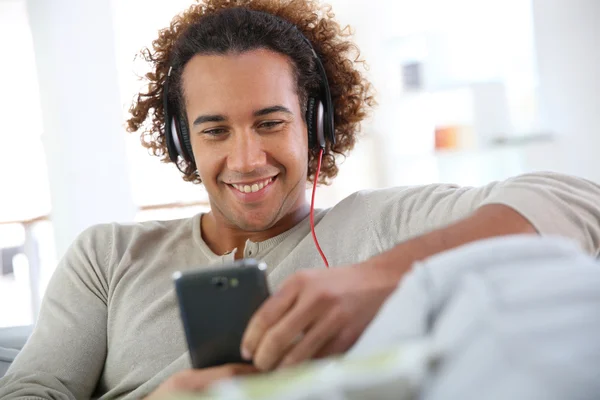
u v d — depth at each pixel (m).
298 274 0.69
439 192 1.17
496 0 3.93
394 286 0.70
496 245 0.57
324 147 1.27
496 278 0.51
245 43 1.17
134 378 1.16
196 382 0.69
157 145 1.52
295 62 1.22
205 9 1.42
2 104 5.73
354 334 0.67
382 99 4.31
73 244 1.35
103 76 3.80
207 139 1.18
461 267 0.54
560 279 0.50
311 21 1.41
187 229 1.31
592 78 3.55
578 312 0.48
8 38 5.52
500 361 0.44
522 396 0.43
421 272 0.56
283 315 0.66
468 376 0.45
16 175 5.71
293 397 0.43
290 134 1.18
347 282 0.69
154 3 4.66
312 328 0.66
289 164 1.18
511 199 0.88
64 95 3.74
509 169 3.83
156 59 1.45
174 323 1.18
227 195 1.21
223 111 1.15
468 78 4.05
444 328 0.49
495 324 0.46
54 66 3.73
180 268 1.25
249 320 0.71
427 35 4.18
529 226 0.84
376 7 4.31
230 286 0.71
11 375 1.17
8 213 5.59
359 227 1.20
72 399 1.17
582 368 0.44
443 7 4.12
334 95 1.43
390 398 0.44
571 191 0.94
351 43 1.47
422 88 4.19
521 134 3.76
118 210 3.84
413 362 0.45
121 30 4.64
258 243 1.23
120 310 1.23
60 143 3.75
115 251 1.29
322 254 1.12
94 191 3.79
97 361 1.23
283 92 1.17
